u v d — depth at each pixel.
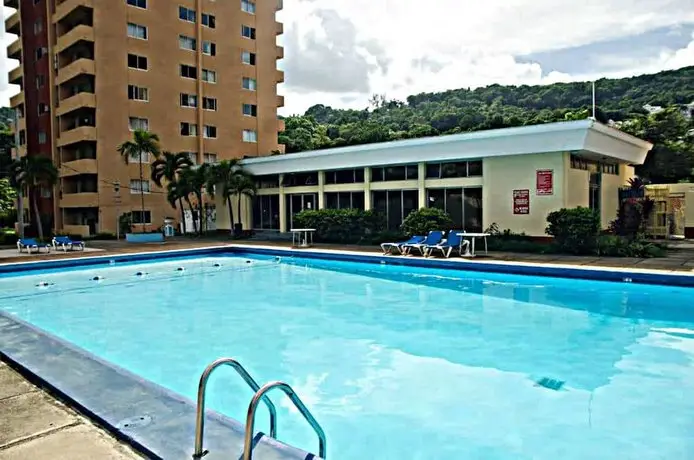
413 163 19.45
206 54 37.00
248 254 19.64
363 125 67.06
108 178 32.09
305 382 6.06
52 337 5.98
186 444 3.27
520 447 4.35
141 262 17.77
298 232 20.58
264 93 40.94
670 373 6.10
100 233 30.58
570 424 4.77
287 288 12.56
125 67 32.84
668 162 29.64
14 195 49.62
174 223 33.91
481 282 12.52
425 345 7.49
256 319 9.39
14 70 39.53
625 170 22.27
